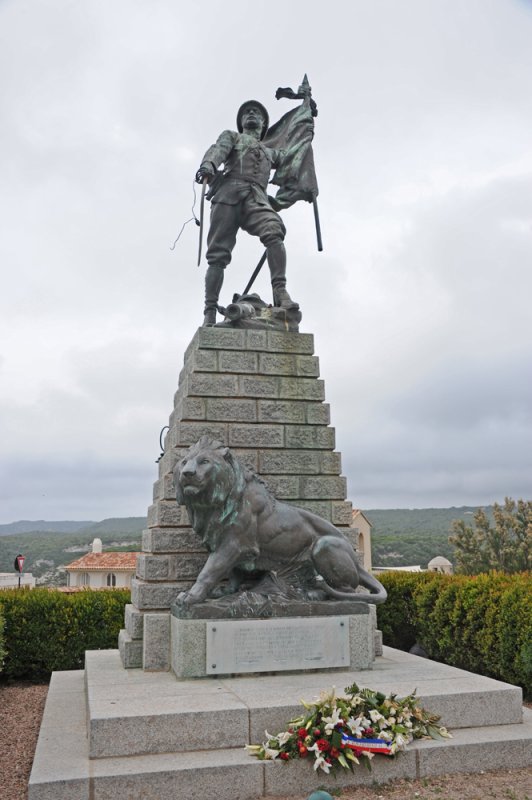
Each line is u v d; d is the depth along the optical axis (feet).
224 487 19.43
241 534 19.84
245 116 26.91
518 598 24.81
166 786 13.47
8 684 28.91
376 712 14.87
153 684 17.52
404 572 34.71
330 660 19.06
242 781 13.83
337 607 19.43
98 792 13.17
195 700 15.69
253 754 14.33
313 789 14.10
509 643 24.61
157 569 20.74
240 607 18.75
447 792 13.93
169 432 25.00
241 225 26.05
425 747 14.93
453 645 28.12
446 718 16.22
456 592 28.32
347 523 22.62
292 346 23.70
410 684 17.39
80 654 29.45
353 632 19.42
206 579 19.25
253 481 20.66
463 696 16.43
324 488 22.67
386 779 14.56
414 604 31.50
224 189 25.48
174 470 19.76
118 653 23.89
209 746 14.74
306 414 23.15
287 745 14.25
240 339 23.26
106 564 95.04
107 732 14.35
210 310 25.18
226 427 22.34
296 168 26.81
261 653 18.58
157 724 14.57
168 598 20.52
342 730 14.38
